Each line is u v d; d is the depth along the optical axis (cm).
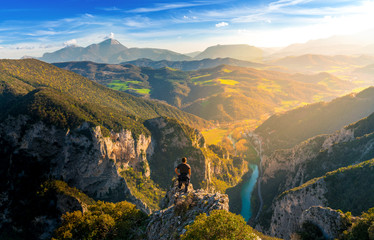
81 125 15088
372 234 3005
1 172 13450
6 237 11844
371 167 7794
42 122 14200
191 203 3016
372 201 6962
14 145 13762
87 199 13938
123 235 4472
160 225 3097
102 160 15738
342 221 4481
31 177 13438
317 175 11675
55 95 16962
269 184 16712
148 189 17938
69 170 14562
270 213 11325
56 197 12681
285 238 8744
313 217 5206
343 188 7938
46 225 12194
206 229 1862
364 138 10956
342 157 11231
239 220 1956
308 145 14738
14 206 12562
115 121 17850
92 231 4869
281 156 16562
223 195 2925
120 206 6069
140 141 18800
